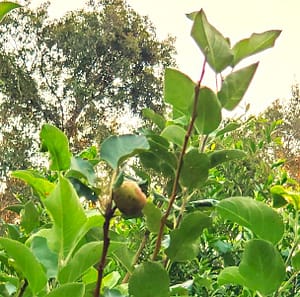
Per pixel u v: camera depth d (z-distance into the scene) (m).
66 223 1.31
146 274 1.38
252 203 1.67
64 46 20.36
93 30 20.75
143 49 21.23
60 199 1.30
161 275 1.38
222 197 3.13
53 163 1.47
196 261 2.67
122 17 21.06
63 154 1.46
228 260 2.64
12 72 19.77
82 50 20.45
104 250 1.18
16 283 1.50
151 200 1.61
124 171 1.27
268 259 1.59
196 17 1.44
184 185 1.54
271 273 1.59
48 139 1.46
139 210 1.19
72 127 19.98
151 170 1.83
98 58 20.73
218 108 1.49
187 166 1.52
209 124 1.50
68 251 1.33
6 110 19.16
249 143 3.56
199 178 1.53
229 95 1.51
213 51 1.46
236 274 1.72
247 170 3.51
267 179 3.36
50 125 1.45
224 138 2.93
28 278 1.29
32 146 17.88
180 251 1.52
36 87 19.94
